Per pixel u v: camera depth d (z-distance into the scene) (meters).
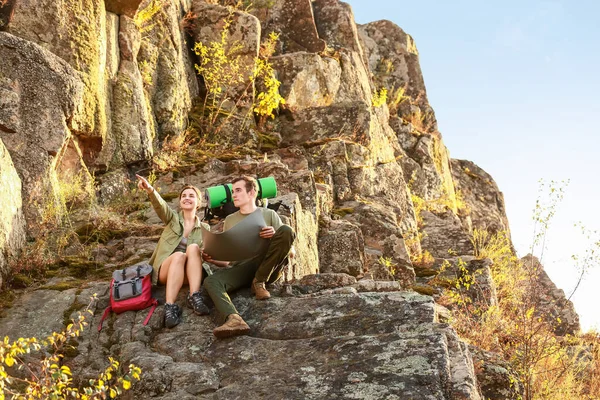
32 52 8.59
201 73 13.22
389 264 10.82
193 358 5.67
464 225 17.86
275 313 6.18
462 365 5.35
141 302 6.26
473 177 20.45
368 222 11.48
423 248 13.94
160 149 11.35
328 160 12.53
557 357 9.34
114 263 7.86
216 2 14.55
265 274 6.40
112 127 10.29
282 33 15.38
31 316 6.42
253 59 13.37
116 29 10.77
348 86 15.24
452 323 8.90
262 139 12.93
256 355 5.62
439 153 17.88
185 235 6.83
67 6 9.51
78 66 9.48
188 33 13.50
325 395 5.02
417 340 5.49
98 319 6.29
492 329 9.19
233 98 13.12
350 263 10.05
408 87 19.38
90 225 8.52
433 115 19.16
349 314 6.08
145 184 6.72
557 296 14.65
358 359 5.38
